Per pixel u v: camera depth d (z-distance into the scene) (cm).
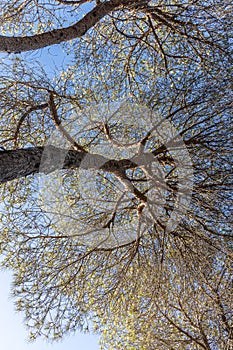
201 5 534
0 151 334
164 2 633
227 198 510
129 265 566
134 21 669
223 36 575
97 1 555
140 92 623
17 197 577
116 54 659
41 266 550
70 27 469
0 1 551
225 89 495
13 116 550
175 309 612
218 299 562
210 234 535
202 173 513
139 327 629
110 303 578
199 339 622
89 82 620
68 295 552
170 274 559
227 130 497
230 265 558
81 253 571
